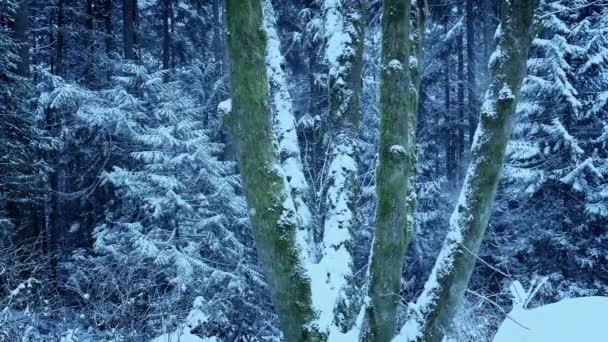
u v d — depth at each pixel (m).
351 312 4.30
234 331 8.34
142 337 6.31
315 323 3.95
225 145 12.80
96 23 19.95
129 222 11.68
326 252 4.62
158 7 21.27
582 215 12.42
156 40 22.23
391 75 4.23
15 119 11.05
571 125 12.53
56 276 11.02
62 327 6.37
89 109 12.45
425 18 5.39
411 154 4.84
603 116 12.66
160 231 10.34
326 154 5.59
